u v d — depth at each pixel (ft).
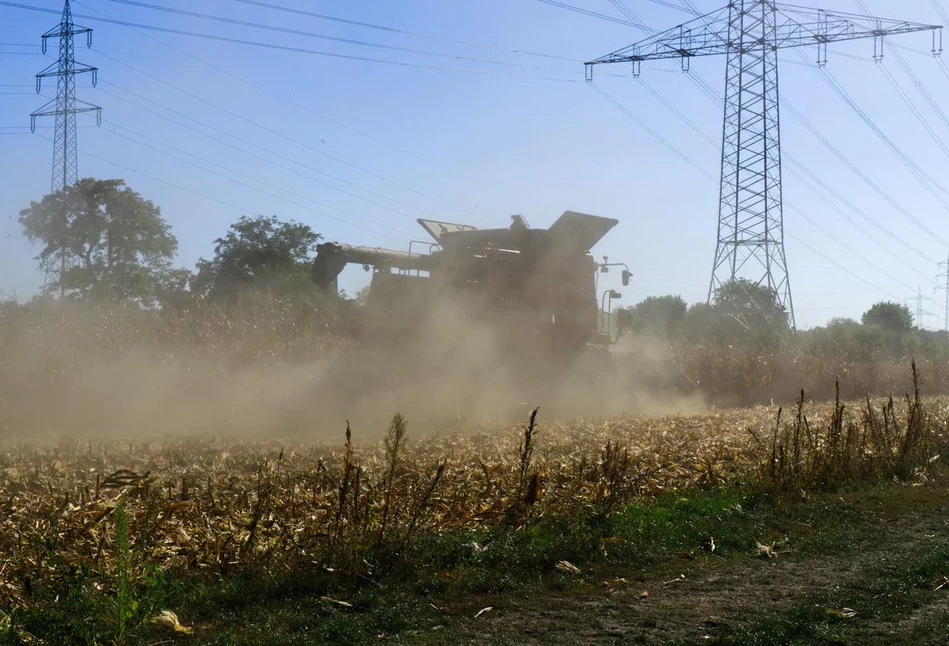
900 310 299.58
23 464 36.37
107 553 24.21
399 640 20.43
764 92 143.43
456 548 26.86
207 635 20.27
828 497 39.81
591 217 75.77
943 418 61.82
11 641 18.81
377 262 74.54
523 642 20.42
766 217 143.23
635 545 29.40
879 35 134.62
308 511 29.17
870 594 24.73
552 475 37.19
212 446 41.70
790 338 139.33
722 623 22.00
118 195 155.22
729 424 58.95
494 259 71.82
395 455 28.84
